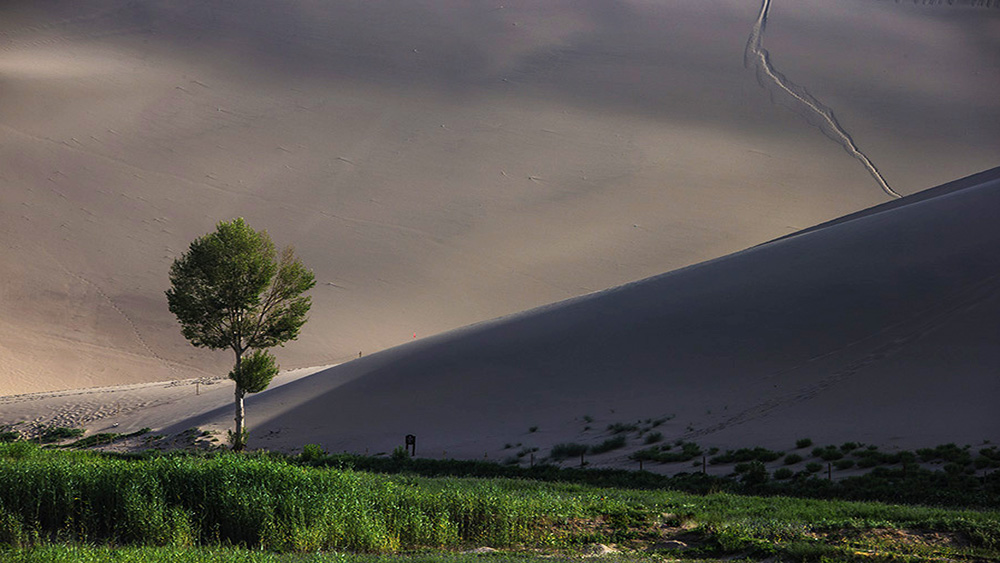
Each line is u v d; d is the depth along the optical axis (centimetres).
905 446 2625
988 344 3188
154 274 8219
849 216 7319
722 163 12425
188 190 10125
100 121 11950
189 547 1229
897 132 14125
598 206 10712
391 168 11519
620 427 3462
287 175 10962
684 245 9762
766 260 4856
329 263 8881
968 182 6769
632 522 1545
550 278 8919
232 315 3784
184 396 5422
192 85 14162
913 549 1309
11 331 6894
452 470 2995
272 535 1305
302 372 6128
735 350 3922
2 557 1085
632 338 4359
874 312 3828
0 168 9800
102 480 1411
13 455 2125
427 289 8581
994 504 1972
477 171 11638
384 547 1313
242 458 1630
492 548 1370
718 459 2814
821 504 1852
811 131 14125
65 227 8781
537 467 2991
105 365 6681
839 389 3222
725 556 1329
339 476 1569
